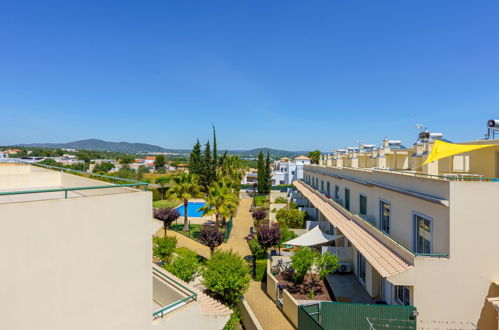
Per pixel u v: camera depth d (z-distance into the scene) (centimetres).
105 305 596
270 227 2258
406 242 1338
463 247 1033
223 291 1582
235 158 7538
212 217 4291
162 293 885
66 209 543
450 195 1031
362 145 3011
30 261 502
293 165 7169
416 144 1623
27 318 500
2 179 1027
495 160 1384
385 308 1154
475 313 1032
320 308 1249
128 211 630
